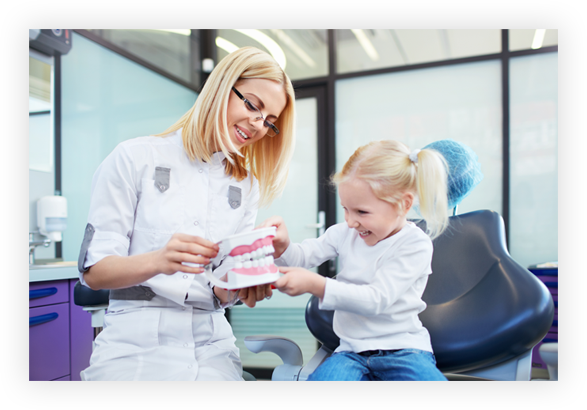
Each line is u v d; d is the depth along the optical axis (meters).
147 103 3.02
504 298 0.93
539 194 2.72
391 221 0.96
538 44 2.76
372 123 3.11
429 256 0.95
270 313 3.21
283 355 1.00
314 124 3.29
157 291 0.91
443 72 2.96
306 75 3.29
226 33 3.61
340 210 3.18
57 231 2.06
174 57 3.32
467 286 1.01
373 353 0.90
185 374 0.84
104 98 2.62
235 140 1.03
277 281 0.77
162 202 0.96
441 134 2.95
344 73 3.17
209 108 0.99
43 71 2.22
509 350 0.89
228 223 1.04
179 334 0.91
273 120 1.06
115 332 0.89
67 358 1.64
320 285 0.82
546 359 0.79
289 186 3.30
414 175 0.98
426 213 0.99
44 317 1.53
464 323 0.96
